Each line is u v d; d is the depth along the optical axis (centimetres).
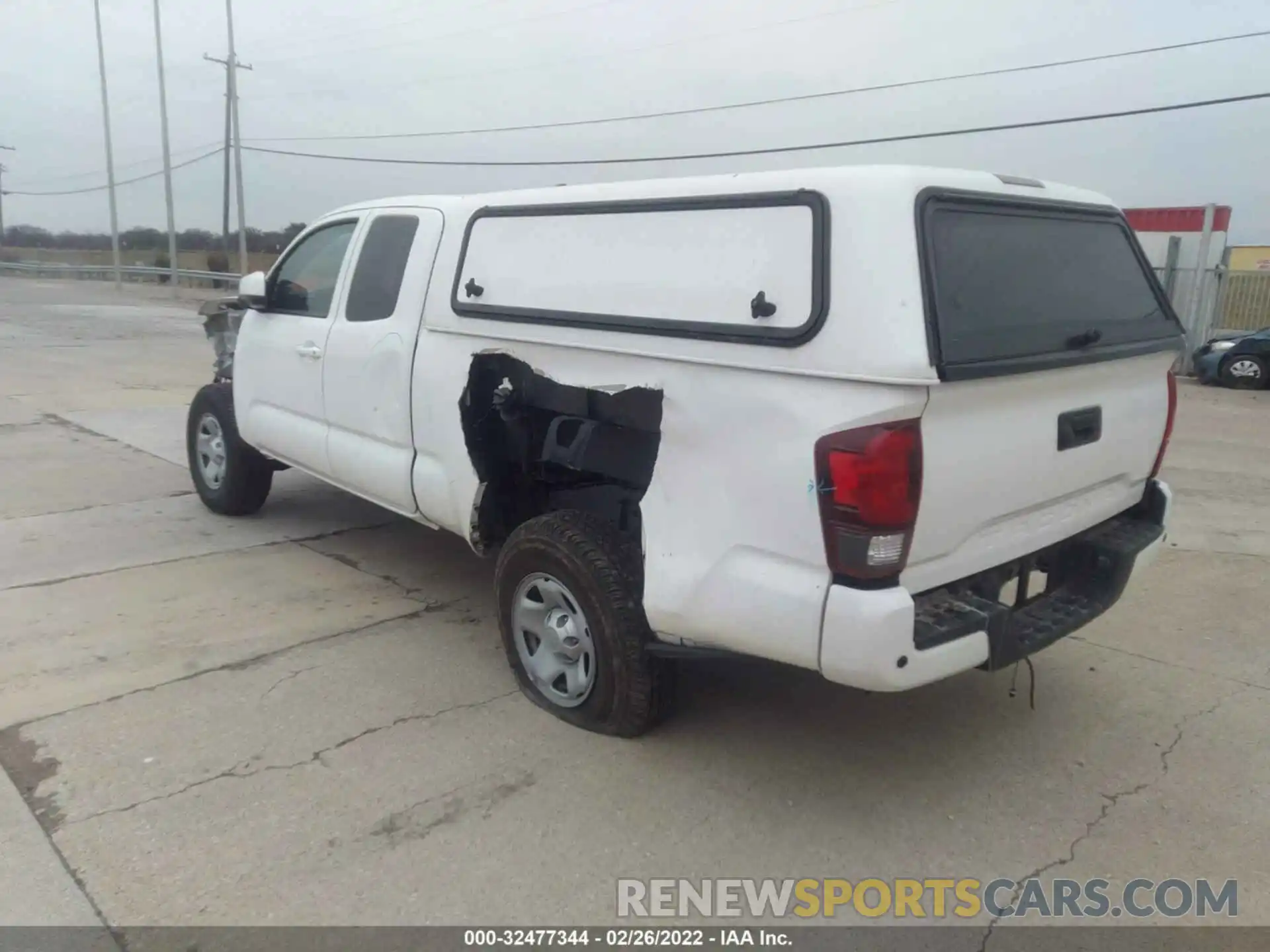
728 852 313
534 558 381
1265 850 321
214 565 562
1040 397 323
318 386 516
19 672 416
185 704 394
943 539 300
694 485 323
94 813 319
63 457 827
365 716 390
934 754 376
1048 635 338
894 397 274
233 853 302
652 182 352
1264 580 581
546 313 375
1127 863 314
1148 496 414
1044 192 351
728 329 310
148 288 3947
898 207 285
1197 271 1869
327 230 540
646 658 360
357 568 565
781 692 425
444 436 430
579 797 339
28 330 2023
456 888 292
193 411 660
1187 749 383
